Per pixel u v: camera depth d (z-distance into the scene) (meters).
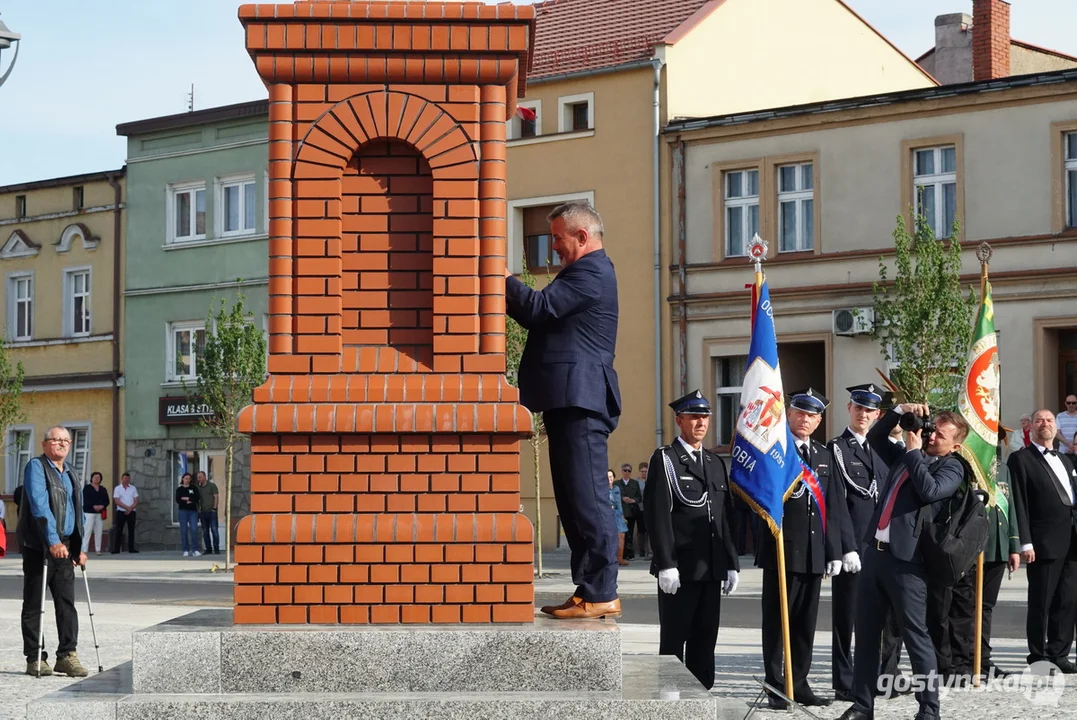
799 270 30.48
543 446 32.50
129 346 37.78
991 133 28.44
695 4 34.25
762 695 10.18
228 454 28.95
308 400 6.44
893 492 9.55
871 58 37.97
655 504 9.83
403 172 6.65
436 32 6.56
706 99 33.31
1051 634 12.59
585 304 6.83
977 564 11.84
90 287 38.69
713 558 9.84
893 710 10.48
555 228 7.00
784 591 10.31
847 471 11.21
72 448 38.88
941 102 28.86
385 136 6.58
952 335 25.03
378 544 6.36
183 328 37.16
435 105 6.59
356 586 6.36
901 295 25.72
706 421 10.01
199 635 6.15
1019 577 23.64
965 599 12.02
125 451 37.78
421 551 6.36
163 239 37.31
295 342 6.54
